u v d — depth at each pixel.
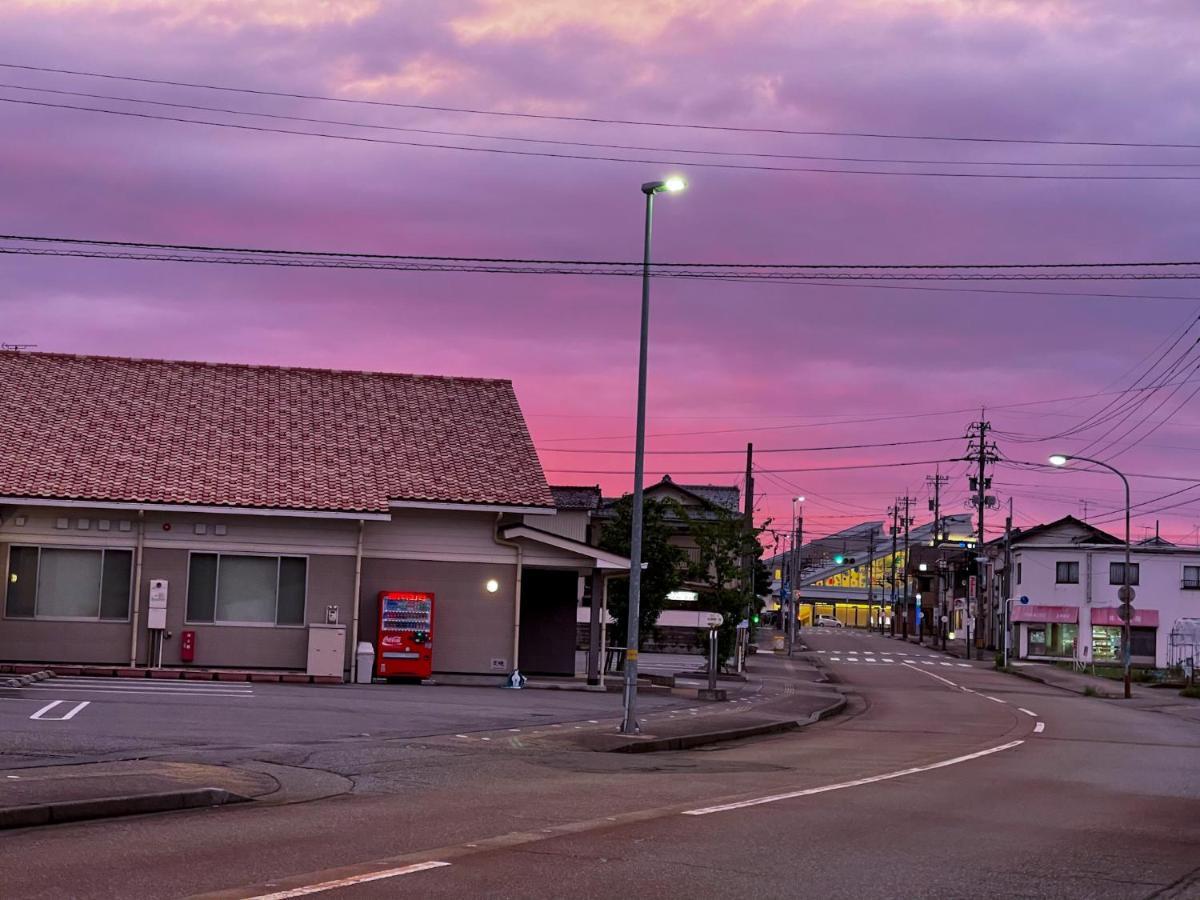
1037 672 64.25
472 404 36.72
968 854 10.38
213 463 31.55
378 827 10.66
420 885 8.13
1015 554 87.50
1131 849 11.07
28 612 29.33
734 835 10.73
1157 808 14.55
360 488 31.41
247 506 29.91
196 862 8.79
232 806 11.90
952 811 13.23
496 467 33.69
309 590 30.69
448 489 32.09
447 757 16.73
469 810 11.92
